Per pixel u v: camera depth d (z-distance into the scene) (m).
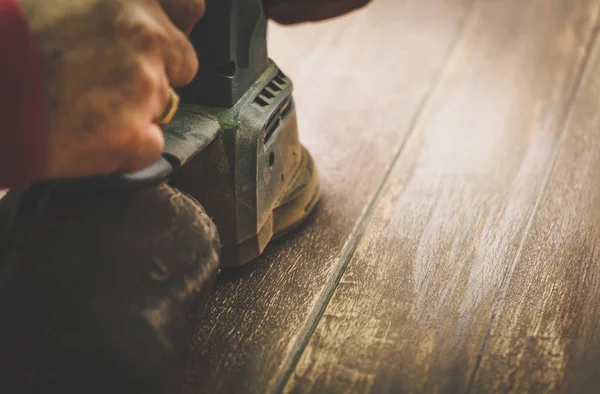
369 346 1.15
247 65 1.18
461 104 1.46
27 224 1.05
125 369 1.04
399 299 1.20
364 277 1.22
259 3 1.18
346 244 1.26
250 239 1.20
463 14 1.64
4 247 1.05
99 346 1.03
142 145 1.03
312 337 1.16
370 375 1.13
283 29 1.62
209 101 1.18
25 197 1.06
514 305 1.18
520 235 1.26
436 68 1.52
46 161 0.99
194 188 1.17
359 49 1.57
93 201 1.06
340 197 1.32
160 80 1.03
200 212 1.12
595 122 1.42
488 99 1.46
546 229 1.27
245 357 1.15
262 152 1.19
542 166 1.35
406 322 1.17
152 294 1.06
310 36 1.60
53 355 1.03
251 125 1.18
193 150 1.12
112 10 1.00
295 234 1.27
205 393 1.12
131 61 1.01
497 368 1.13
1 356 1.03
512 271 1.22
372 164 1.36
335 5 1.21
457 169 1.35
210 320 1.18
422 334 1.16
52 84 0.98
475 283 1.21
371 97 1.47
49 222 1.05
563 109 1.44
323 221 1.29
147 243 1.07
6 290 1.03
